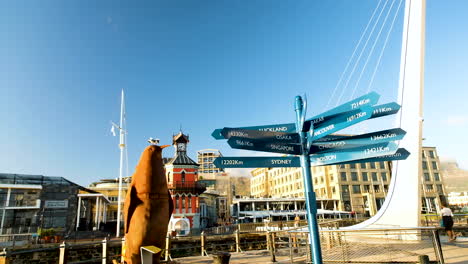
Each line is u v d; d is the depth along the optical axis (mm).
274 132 4852
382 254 9336
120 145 35688
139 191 6438
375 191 64250
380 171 66062
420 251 9555
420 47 12375
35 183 37562
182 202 38875
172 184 39188
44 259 23938
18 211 35125
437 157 72000
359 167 65062
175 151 42406
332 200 63094
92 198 46312
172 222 34688
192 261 11461
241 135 4559
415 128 12391
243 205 63469
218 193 73125
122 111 37188
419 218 11922
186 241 26422
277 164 4816
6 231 33656
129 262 6223
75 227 40094
